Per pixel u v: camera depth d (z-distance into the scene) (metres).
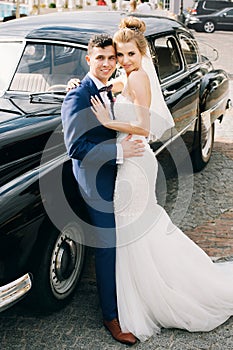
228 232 4.81
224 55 15.48
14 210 3.00
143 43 3.20
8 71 4.36
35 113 3.74
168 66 5.27
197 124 5.88
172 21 5.95
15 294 3.08
